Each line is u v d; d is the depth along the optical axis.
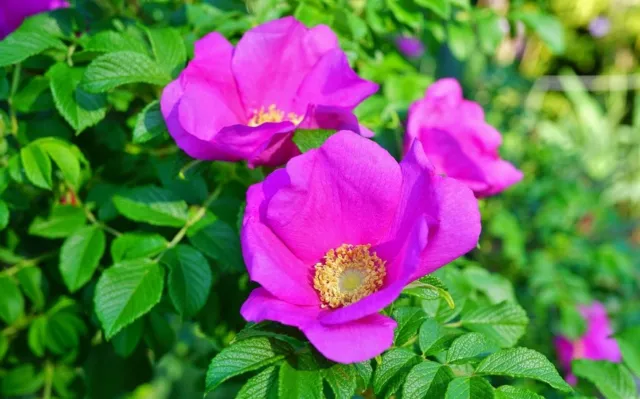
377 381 0.29
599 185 1.07
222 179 0.38
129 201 0.36
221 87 0.34
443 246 0.27
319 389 0.28
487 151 0.36
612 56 1.70
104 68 0.35
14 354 0.47
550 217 0.70
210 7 0.43
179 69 0.36
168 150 0.43
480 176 0.36
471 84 1.03
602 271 0.68
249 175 0.38
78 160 0.38
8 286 0.41
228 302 0.41
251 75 0.34
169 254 0.35
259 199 0.29
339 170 0.29
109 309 0.33
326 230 0.30
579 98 1.47
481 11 0.47
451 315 0.34
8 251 0.43
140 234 0.36
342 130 0.30
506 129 0.88
